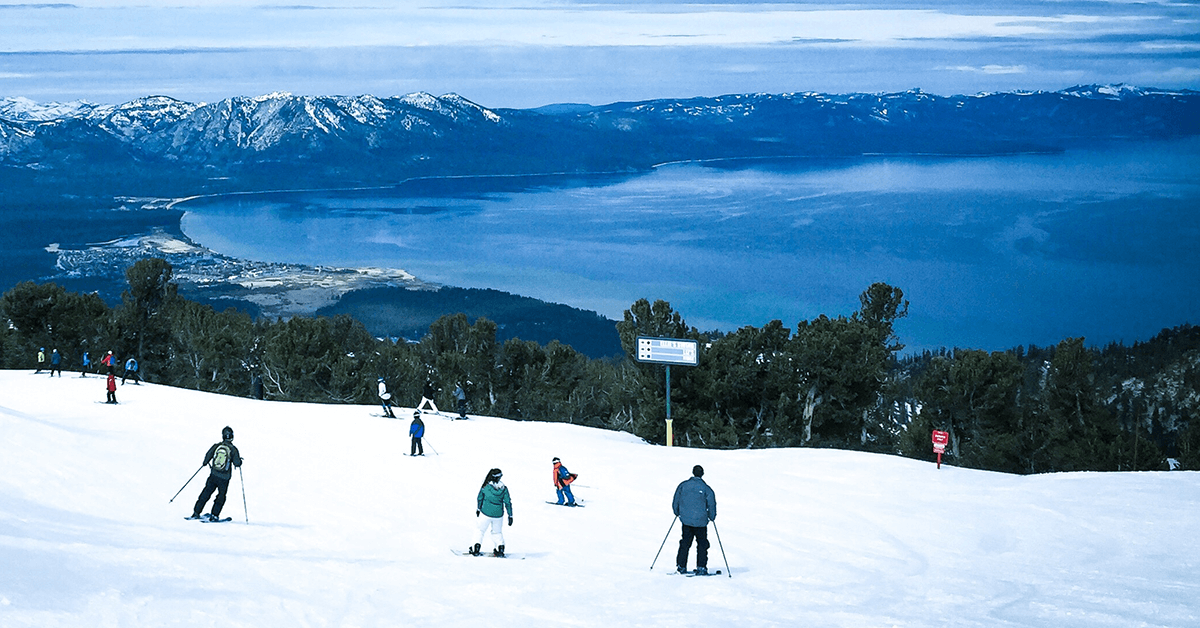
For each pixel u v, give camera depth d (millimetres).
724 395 52375
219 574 14852
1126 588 15531
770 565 18141
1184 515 22359
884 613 13547
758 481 28734
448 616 13195
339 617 12938
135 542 17172
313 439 34750
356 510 23062
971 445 51969
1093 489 25953
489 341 73750
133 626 11453
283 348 69625
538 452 34219
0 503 19750
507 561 18016
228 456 20703
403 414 44656
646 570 17406
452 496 25438
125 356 85500
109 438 29422
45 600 12055
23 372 56594
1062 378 50656
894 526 22188
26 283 80125
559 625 12719
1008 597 14844
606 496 26453
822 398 53562
